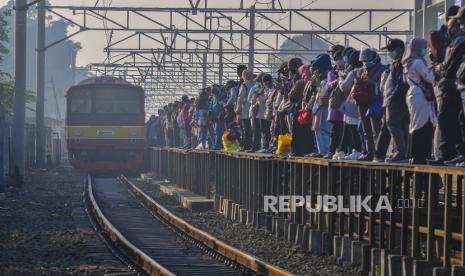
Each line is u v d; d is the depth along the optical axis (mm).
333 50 31250
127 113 82062
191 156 59875
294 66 35500
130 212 48906
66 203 52219
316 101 32250
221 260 30125
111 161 82125
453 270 21297
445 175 21938
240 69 43562
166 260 30172
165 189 64438
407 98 24688
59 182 71875
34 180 72500
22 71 62938
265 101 39812
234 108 46219
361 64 29562
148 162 94875
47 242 34344
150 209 50125
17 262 28922
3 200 51312
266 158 37000
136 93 82062
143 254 28609
